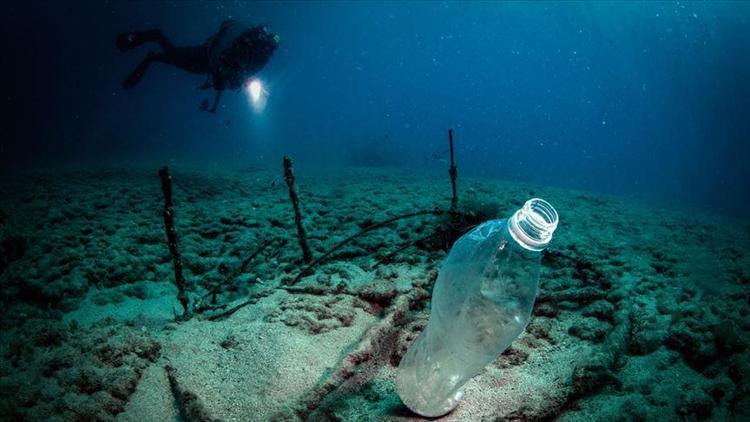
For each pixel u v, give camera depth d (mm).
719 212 2717
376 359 551
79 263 823
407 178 2254
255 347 540
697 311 620
